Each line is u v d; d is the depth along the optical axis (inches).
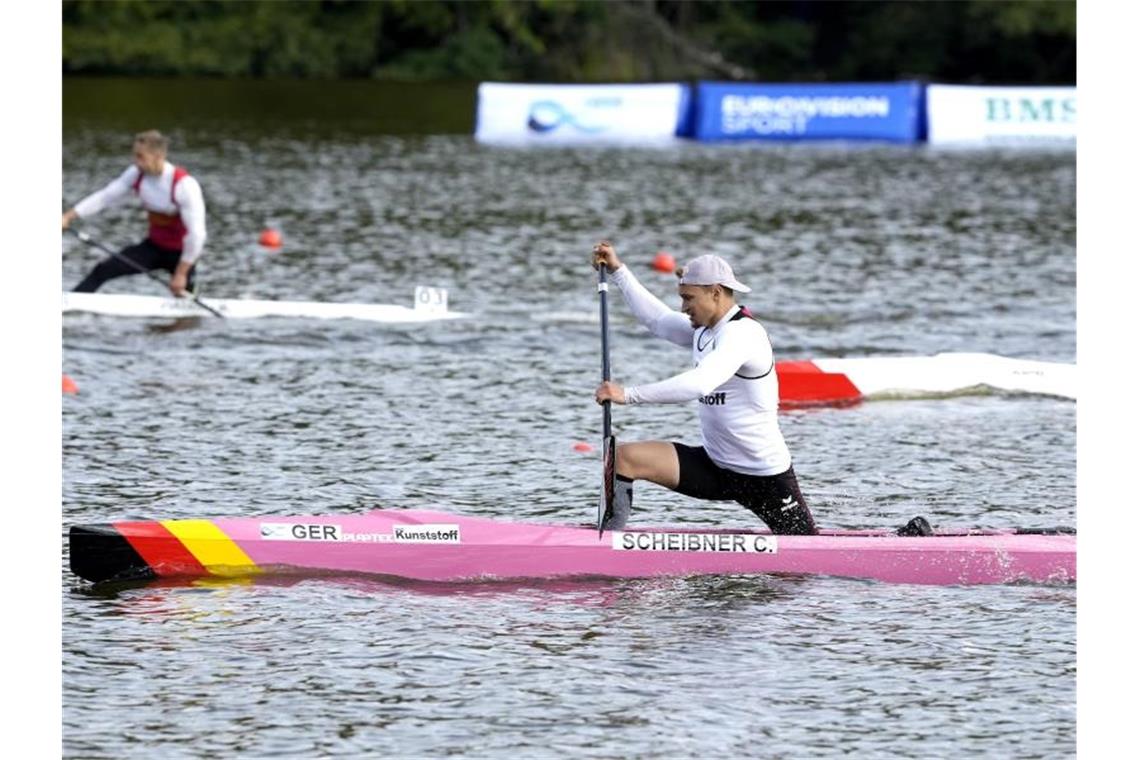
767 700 1071.6
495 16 7455.7
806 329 2411.4
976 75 7751.0
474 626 1195.3
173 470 1609.3
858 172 4443.9
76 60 7101.4
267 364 2129.7
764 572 1305.4
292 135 5344.5
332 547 1296.8
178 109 6077.8
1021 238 3331.7
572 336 2341.3
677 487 1325.0
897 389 2012.8
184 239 2306.8
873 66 7834.6
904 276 2881.4
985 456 1720.0
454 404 1926.7
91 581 1270.9
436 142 5196.9
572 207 3764.8
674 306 2593.5
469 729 1023.6
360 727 1025.5
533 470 1640.0
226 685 1086.4
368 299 2632.9
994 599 1261.1
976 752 1003.3
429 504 1513.3
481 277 2859.3
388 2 7431.1
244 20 7283.5
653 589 1275.8
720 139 5275.6
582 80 7509.8
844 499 1553.9
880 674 1115.3
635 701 1066.1
